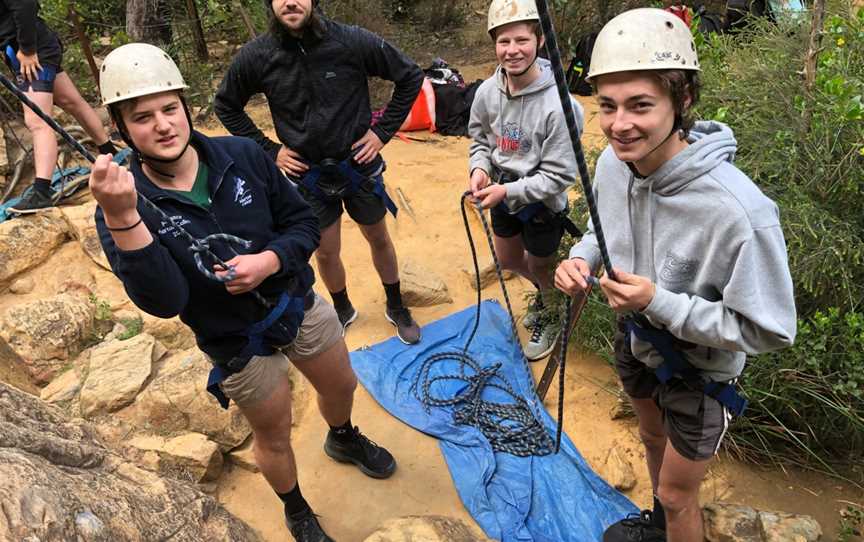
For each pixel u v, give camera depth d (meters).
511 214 3.02
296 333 2.11
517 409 3.12
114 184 1.51
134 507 2.05
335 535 2.64
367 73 2.99
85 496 1.88
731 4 5.81
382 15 7.79
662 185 1.65
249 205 1.94
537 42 2.62
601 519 2.62
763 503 2.63
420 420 3.11
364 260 4.29
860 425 2.59
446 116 5.84
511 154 2.92
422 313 3.84
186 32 6.66
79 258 4.23
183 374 3.07
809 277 2.68
